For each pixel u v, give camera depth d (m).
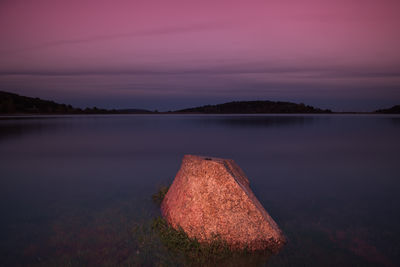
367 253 5.39
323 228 6.53
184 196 5.70
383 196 9.17
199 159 6.09
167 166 14.80
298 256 5.20
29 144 26.53
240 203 5.36
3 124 64.38
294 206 8.12
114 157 18.23
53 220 6.93
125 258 5.12
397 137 34.41
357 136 36.06
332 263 5.01
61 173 13.05
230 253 5.11
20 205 8.16
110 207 7.88
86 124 68.62
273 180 11.54
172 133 40.91
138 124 70.44
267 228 5.32
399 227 6.61
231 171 6.27
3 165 15.36
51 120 91.38
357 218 7.18
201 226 5.28
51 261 5.03
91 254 5.26
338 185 10.69
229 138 32.75
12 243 5.73
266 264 4.95
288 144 26.34
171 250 5.34
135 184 10.69
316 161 16.58
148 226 6.43
